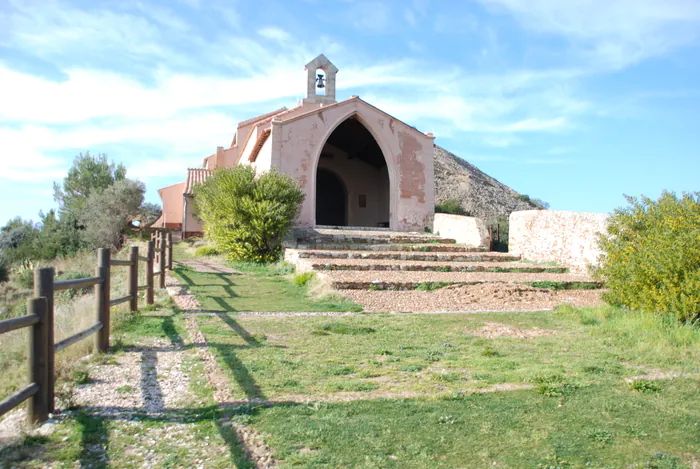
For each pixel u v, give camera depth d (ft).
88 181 136.15
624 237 36.06
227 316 31.35
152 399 16.60
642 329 27.68
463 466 12.45
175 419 14.96
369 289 42.60
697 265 29.19
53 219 120.57
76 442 13.37
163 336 25.59
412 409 15.89
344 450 13.12
